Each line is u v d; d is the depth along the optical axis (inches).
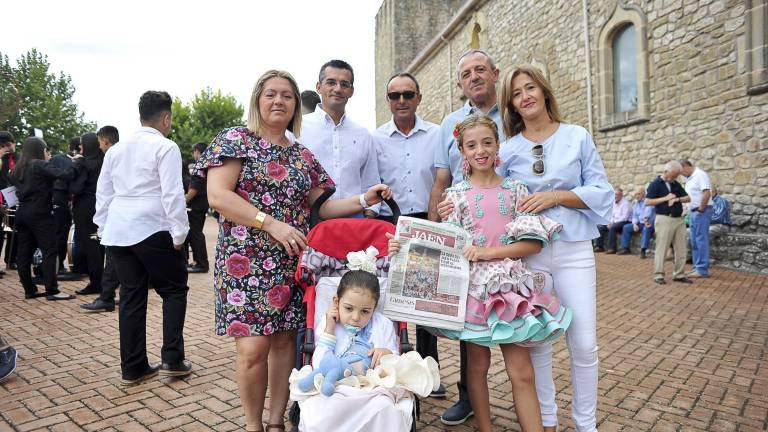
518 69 104.7
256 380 100.3
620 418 122.3
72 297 251.9
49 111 1309.1
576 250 99.9
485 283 94.5
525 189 101.7
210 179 98.8
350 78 135.3
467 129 100.3
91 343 179.9
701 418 122.1
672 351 174.4
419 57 874.8
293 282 104.8
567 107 495.8
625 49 428.1
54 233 250.2
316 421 78.4
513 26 582.2
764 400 132.3
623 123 421.7
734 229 339.3
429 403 132.6
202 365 159.3
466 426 119.6
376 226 107.1
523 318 90.4
